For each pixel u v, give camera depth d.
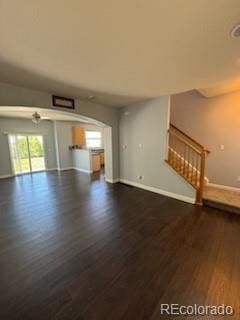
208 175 4.66
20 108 3.43
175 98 5.08
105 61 2.26
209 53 2.04
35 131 7.53
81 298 1.59
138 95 4.00
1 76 2.68
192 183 3.85
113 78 2.88
